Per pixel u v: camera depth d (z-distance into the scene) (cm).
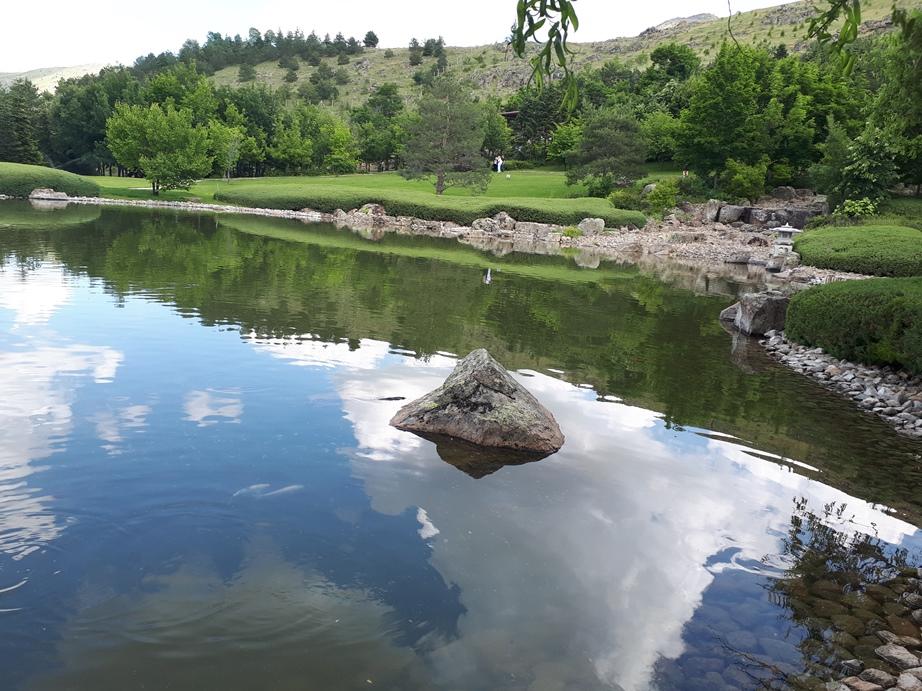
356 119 10238
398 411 721
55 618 347
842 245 2823
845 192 4278
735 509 545
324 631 351
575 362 1040
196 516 466
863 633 385
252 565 409
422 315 1316
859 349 1093
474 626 363
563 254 3084
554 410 783
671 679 332
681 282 2270
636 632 369
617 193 5012
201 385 772
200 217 3728
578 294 1792
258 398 737
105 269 1631
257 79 17662
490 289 1750
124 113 5297
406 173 5603
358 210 4512
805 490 598
